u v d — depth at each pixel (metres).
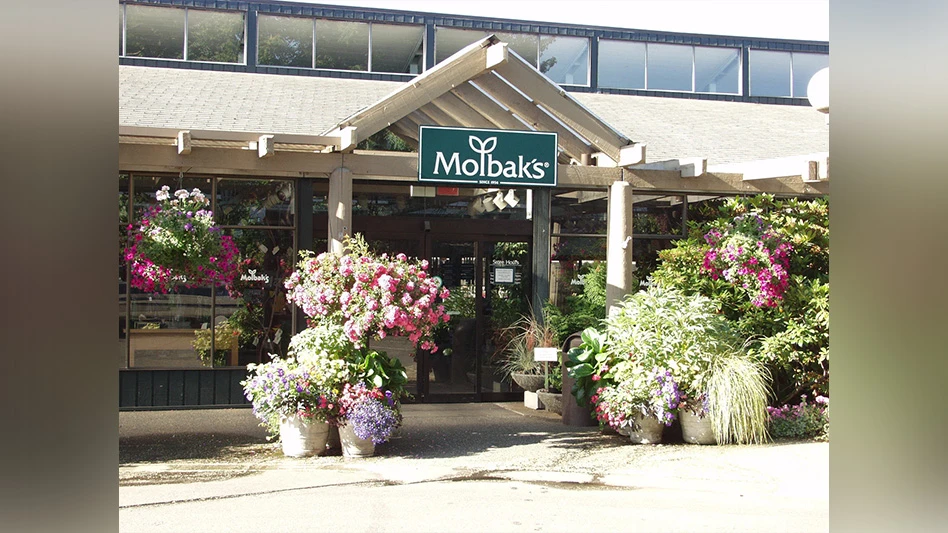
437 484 6.73
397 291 7.94
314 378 7.58
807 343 9.22
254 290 10.16
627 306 8.92
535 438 8.59
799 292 9.45
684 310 8.65
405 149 9.74
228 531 5.39
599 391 8.64
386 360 8.10
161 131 8.25
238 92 12.82
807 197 11.40
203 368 10.00
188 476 6.86
